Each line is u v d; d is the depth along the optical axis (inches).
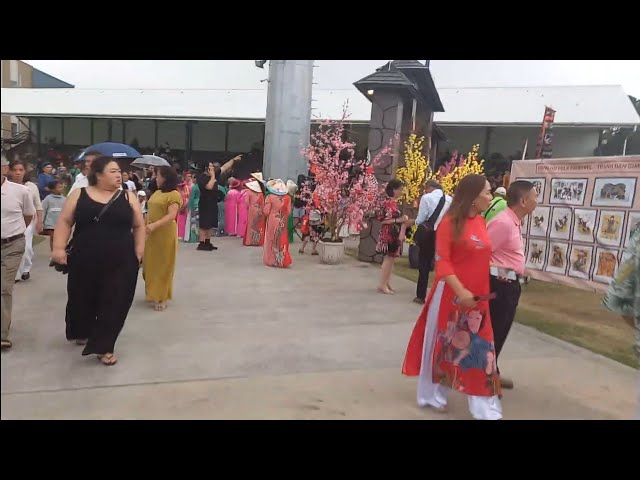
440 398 144.9
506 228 150.0
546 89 952.3
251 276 330.6
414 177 401.4
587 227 296.8
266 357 181.5
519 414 144.1
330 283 318.7
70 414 132.7
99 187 169.2
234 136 1221.7
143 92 1116.5
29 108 1080.8
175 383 154.9
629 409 148.9
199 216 432.8
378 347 197.5
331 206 390.9
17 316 219.0
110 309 165.3
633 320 119.1
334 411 140.7
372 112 410.3
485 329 135.4
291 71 574.6
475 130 1044.5
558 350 203.0
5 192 179.0
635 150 1004.6
